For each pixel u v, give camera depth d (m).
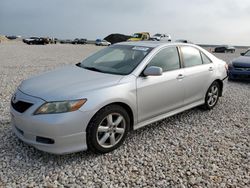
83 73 4.18
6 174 3.20
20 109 3.51
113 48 5.07
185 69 4.94
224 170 3.45
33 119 3.32
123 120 3.86
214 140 4.37
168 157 3.74
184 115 5.55
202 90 5.45
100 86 3.64
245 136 4.59
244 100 7.07
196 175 3.32
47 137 3.29
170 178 3.24
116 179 3.18
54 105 3.31
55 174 3.24
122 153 3.81
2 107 5.67
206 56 5.67
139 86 4.00
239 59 10.16
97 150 3.63
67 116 3.28
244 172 3.42
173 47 4.90
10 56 19.36
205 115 5.62
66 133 3.30
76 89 3.50
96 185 3.05
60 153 3.33
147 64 4.27
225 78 6.14
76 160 3.56
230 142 4.31
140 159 3.66
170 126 4.91
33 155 3.64
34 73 10.84
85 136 3.47
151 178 3.22
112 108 3.67
